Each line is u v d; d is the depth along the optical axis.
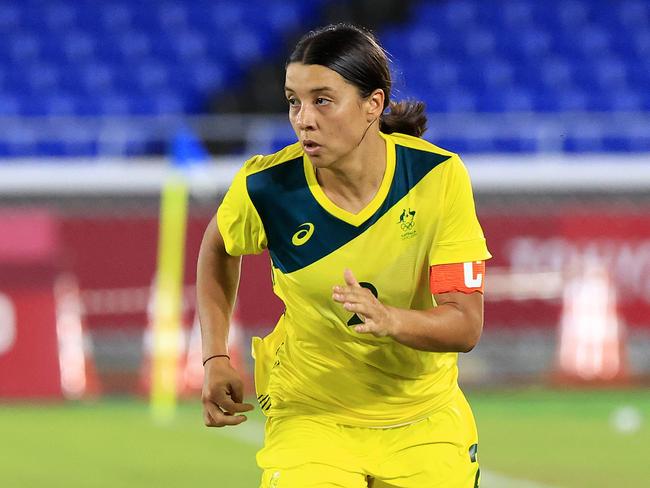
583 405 44.62
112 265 47.47
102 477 31.33
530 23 73.50
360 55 14.34
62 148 65.56
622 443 36.84
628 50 72.25
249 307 47.12
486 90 69.38
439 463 16.16
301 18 73.88
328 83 14.23
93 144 65.69
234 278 16.67
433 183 15.14
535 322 48.47
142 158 64.38
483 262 15.32
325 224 15.18
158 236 47.75
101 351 47.50
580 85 69.81
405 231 15.12
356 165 14.91
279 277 15.88
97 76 69.62
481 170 55.97
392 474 16.09
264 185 15.38
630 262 48.72
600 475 31.66
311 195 15.20
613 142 66.19
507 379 48.72
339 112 14.33
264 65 71.56
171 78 69.88
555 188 56.00
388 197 15.07
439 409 16.34
